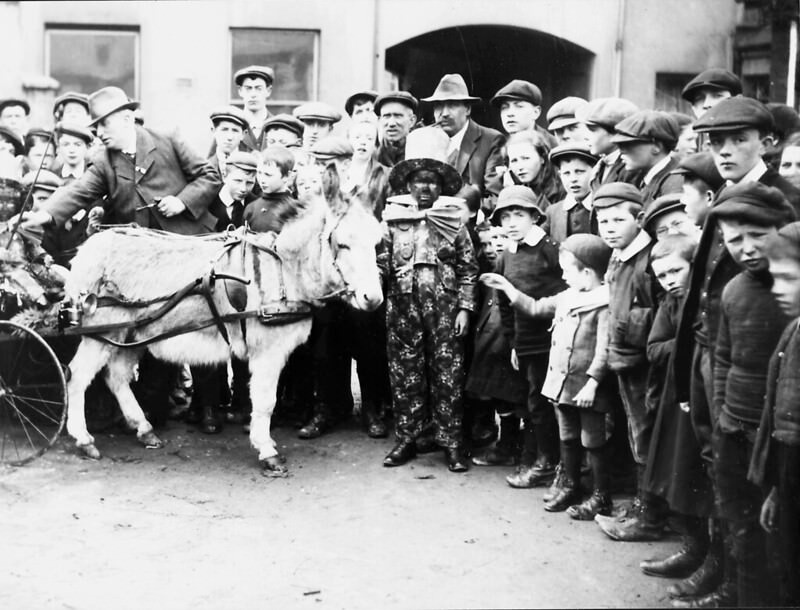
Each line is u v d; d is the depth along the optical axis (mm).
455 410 6020
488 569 4613
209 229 6867
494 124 8906
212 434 6719
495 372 5871
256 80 7727
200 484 5812
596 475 5164
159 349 6160
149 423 6680
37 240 6531
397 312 6070
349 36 9094
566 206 5816
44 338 6363
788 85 7160
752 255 3789
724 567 4195
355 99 7559
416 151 6168
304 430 6656
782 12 7223
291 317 5965
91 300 6102
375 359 6562
